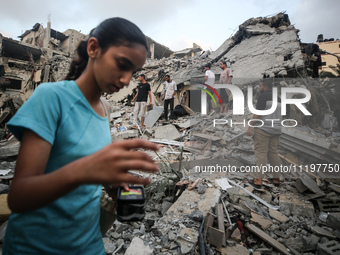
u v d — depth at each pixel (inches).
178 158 187.9
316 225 111.9
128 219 33.7
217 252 90.3
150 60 642.8
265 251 94.3
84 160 17.2
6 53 786.2
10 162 189.0
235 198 128.3
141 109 288.7
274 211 121.0
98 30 27.3
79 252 30.5
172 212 109.1
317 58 339.0
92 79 29.0
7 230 28.9
